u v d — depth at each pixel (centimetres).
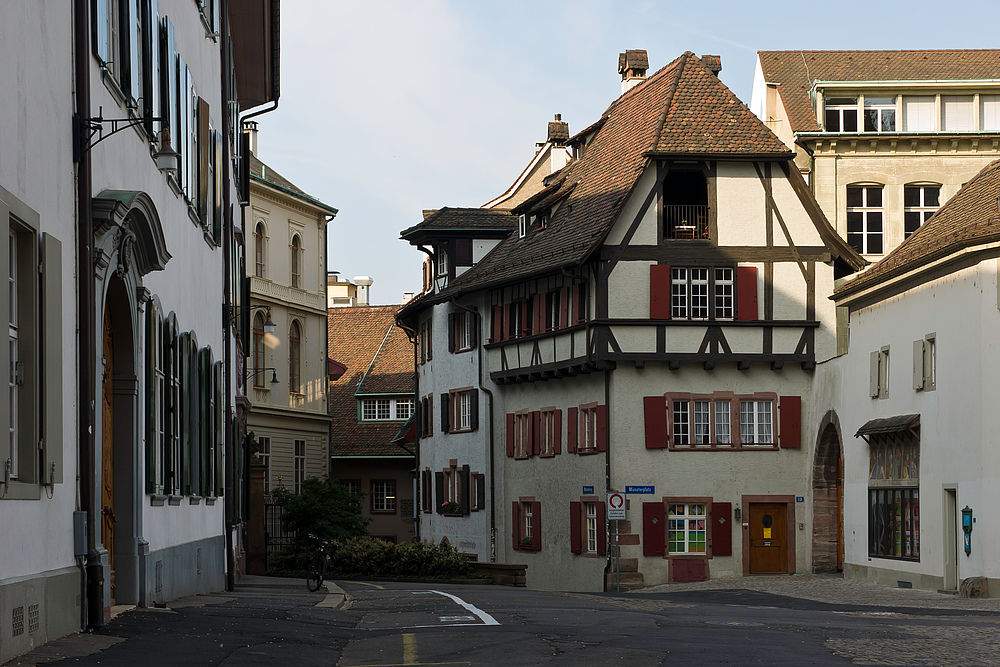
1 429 950
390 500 5916
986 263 2438
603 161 3866
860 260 3531
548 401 3859
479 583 3622
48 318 1070
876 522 2950
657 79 3903
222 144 2325
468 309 4284
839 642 1255
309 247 5344
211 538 2139
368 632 1379
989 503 2392
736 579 3384
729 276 3503
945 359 2588
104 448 1399
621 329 3450
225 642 1145
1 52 971
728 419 3497
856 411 3095
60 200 1132
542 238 3941
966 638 1318
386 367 6219
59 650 1012
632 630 1392
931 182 4016
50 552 1084
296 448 5197
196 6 2016
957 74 4209
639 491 3441
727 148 3497
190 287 1909
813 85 4162
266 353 4950
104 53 1275
